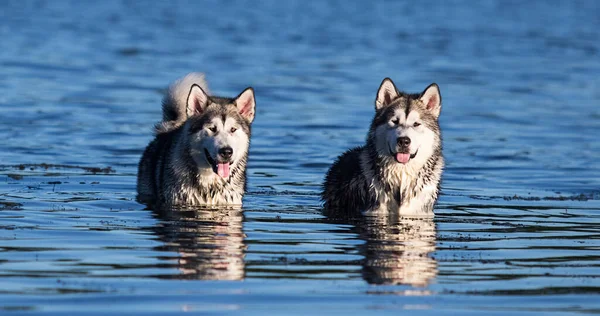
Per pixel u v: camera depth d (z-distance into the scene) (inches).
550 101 2425.0
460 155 1674.5
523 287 756.6
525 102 2402.8
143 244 907.4
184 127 1194.6
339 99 2372.0
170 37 3937.0
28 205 1128.8
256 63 3125.0
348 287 747.4
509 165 1579.7
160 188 1205.1
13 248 873.5
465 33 4441.4
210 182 1179.3
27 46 3358.8
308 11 5684.1
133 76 2728.8
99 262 820.0
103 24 4456.2
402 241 955.3
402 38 4131.4
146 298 700.7
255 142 1765.5
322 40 3959.2
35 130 1809.8
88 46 3479.3
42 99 2215.8
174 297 704.4
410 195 1147.9
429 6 6299.2
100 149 1652.3
